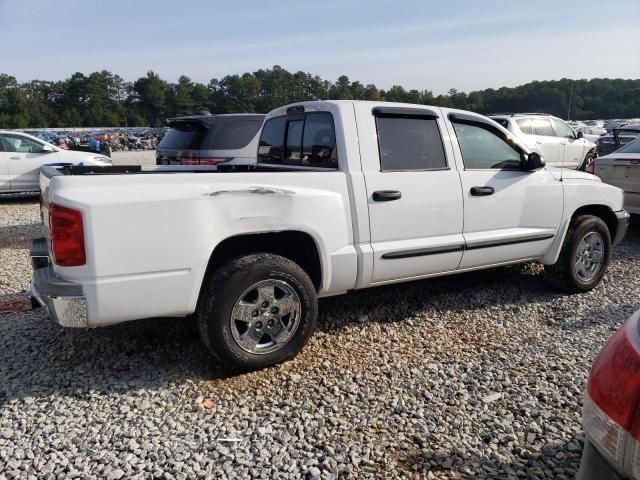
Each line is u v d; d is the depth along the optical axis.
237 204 3.28
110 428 2.86
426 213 4.06
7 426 2.88
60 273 2.99
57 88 110.38
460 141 4.35
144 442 2.74
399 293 5.07
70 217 2.89
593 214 5.37
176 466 2.54
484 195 4.38
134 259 3.02
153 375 3.44
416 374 3.48
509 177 4.55
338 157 3.82
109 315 3.02
